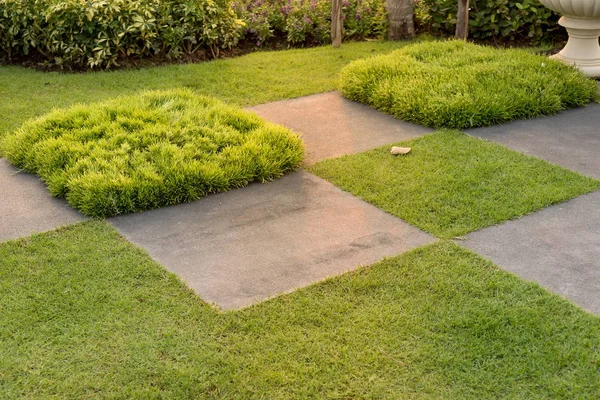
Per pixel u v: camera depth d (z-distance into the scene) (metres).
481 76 6.17
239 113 5.44
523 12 8.15
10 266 3.68
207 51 8.01
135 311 3.30
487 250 3.75
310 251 3.80
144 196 4.31
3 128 5.62
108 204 4.23
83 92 6.64
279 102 6.37
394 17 8.45
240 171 4.63
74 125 5.23
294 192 4.52
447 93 5.83
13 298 3.40
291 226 4.08
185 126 5.15
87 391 2.81
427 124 5.60
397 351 2.99
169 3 7.66
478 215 4.11
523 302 3.28
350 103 6.28
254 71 7.28
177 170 4.50
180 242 3.94
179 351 3.03
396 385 2.81
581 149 5.10
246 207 4.34
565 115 5.83
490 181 4.53
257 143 4.93
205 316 3.25
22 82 6.96
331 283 3.47
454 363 2.91
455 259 3.65
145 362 2.96
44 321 3.23
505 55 6.75
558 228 3.96
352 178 4.66
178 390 2.81
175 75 7.16
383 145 5.23
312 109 6.14
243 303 3.35
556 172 4.65
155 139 4.89
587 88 6.17
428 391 2.78
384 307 3.28
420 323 3.16
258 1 8.67
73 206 4.34
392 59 6.74
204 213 4.28
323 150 5.19
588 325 3.11
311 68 7.38
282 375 2.87
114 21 7.35
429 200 4.31
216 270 3.64
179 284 3.51
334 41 8.20
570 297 3.33
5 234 4.04
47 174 4.65
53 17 7.32
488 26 8.34
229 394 2.79
